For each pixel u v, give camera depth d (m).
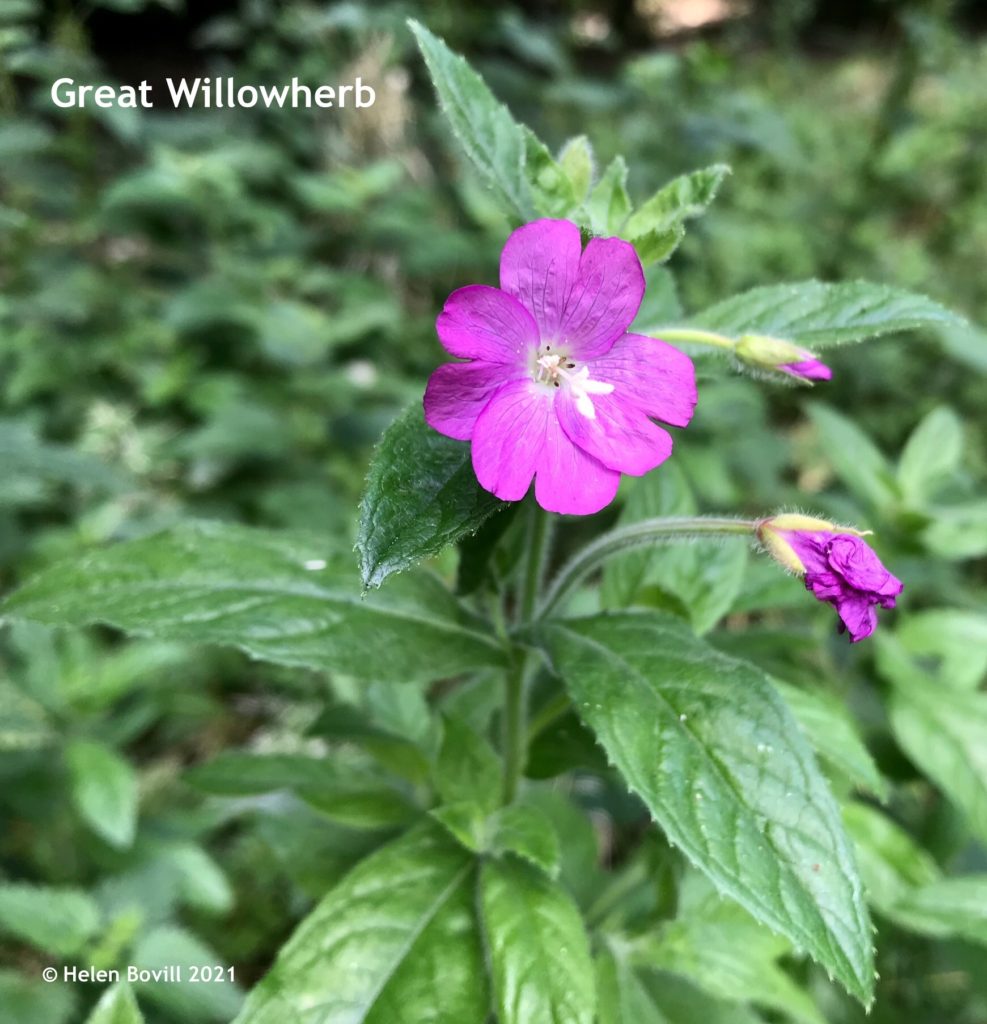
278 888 0.19
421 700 0.14
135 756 0.22
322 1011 0.09
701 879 0.13
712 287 0.34
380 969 0.10
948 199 0.40
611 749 0.09
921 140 0.41
